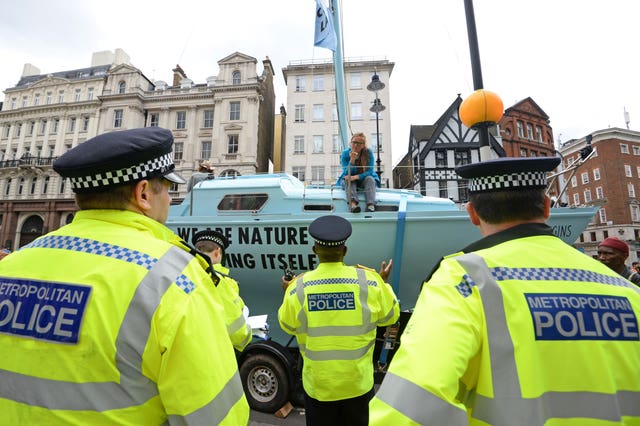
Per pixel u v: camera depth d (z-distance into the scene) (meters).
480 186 1.07
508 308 0.79
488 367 0.76
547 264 0.87
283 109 34.91
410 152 27.16
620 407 0.74
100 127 30.28
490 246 0.99
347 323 2.06
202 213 5.00
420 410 0.68
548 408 0.73
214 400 0.83
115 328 0.78
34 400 0.76
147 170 1.02
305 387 2.14
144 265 0.86
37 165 31.48
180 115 29.94
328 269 2.25
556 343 0.76
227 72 29.14
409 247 4.07
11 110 34.31
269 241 4.38
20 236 31.03
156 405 0.82
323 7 6.44
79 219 0.99
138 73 31.28
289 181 5.23
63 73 38.62
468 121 4.57
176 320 0.82
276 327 4.55
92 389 0.76
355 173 4.72
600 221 39.12
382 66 28.52
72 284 0.83
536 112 31.59
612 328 0.79
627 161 39.03
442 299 0.84
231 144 28.00
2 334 0.83
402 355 0.79
